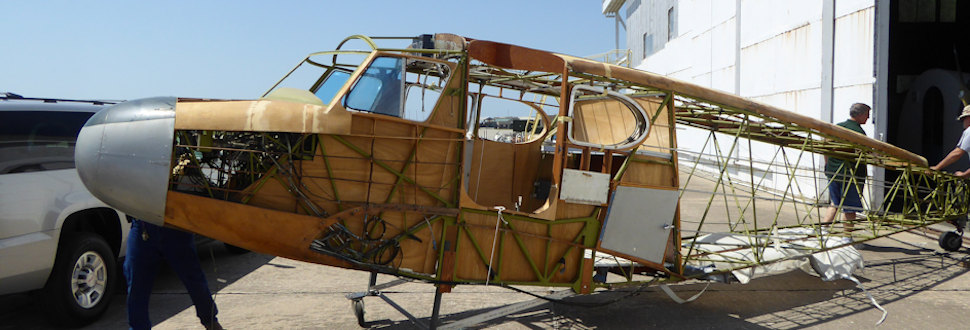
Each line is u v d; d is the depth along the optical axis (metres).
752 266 5.40
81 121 4.88
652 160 4.48
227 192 3.50
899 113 11.12
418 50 3.85
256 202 3.54
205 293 4.06
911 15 10.98
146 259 3.85
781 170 12.91
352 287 5.71
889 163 7.09
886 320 4.88
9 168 4.11
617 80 4.22
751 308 5.20
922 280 6.26
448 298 5.32
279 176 3.54
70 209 4.43
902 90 11.13
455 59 4.01
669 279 4.88
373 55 3.78
